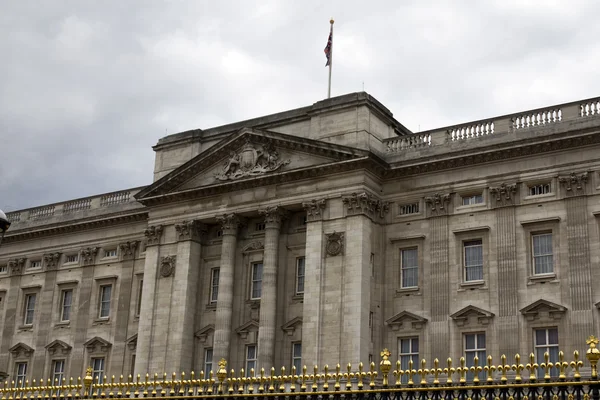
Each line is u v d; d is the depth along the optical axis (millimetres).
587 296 46062
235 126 62000
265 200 56812
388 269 53531
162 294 59844
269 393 22891
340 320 50938
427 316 51156
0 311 73688
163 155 65062
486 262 50219
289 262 56094
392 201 54625
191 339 58156
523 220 49500
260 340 53781
